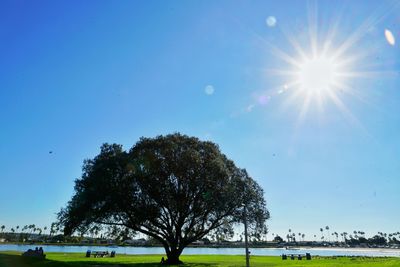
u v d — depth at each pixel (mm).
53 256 50906
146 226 49688
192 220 50938
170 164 47406
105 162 47688
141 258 55094
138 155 47094
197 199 49188
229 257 65562
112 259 49250
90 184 47469
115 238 54344
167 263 45156
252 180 54344
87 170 50500
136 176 46094
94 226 50906
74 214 46812
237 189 50469
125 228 53594
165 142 48656
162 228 49000
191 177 48062
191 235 53062
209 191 47625
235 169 53469
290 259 56062
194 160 47281
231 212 50656
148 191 47438
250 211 51000
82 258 47969
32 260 27797
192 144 50562
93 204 46562
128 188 46062
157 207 47844
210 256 71500
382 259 52750
